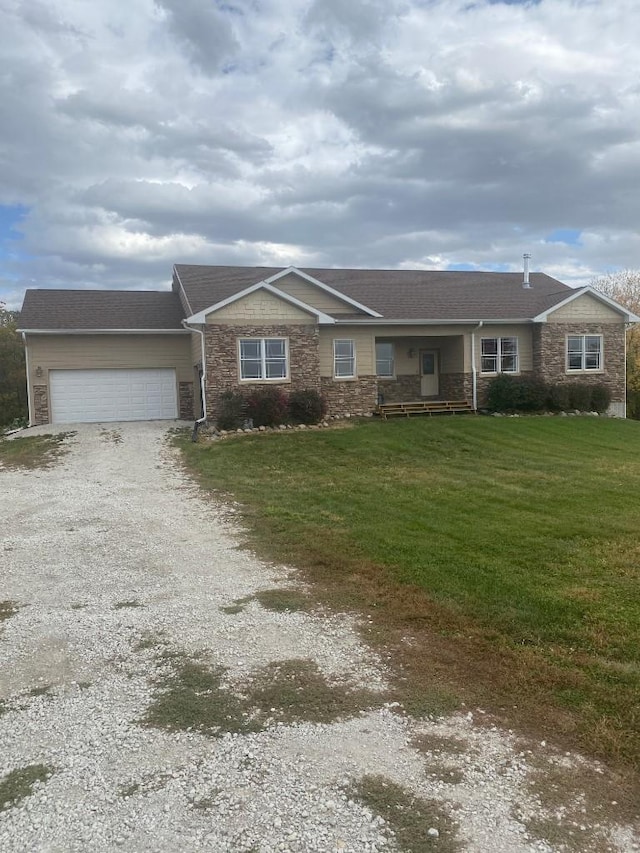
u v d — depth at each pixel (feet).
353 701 13.75
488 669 15.05
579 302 75.82
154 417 71.92
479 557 23.24
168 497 37.11
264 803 10.47
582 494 34.19
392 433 57.98
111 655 16.44
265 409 60.90
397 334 71.31
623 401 78.33
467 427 61.05
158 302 78.38
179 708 13.62
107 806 10.46
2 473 47.39
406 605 19.10
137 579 22.68
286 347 63.82
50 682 15.05
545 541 25.12
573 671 14.71
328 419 66.64
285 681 14.71
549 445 53.78
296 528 28.60
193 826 9.95
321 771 11.30
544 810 10.22
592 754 11.69
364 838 9.62
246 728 12.77
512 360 75.77
